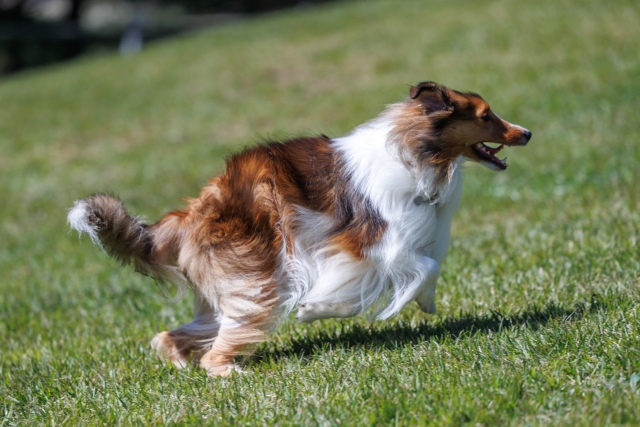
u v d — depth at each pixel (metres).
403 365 7.33
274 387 7.24
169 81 31.62
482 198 15.15
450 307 9.30
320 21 37.59
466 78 23.59
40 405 7.83
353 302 7.82
